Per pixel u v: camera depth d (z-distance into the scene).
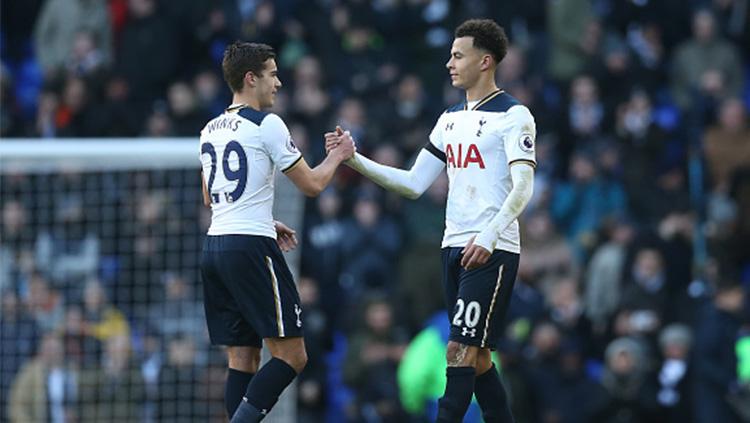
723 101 60.31
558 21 61.88
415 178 28.50
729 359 46.66
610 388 47.31
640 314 49.69
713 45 63.00
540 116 59.25
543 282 52.34
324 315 53.25
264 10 63.09
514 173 26.62
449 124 27.75
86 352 46.00
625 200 56.41
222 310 28.14
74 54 62.56
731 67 62.94
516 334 48.84
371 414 47.66
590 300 51.31
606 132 59.72
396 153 55.66
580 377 47.41
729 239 55.47
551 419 46.66
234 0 64.50
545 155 57.00
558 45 62.16
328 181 27.69
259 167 27.25
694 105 60.53
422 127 58.22
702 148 58.62
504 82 59.53
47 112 59.66
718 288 47.66
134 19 63.97
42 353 46.06
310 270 53.81
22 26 71.62
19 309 47.53
